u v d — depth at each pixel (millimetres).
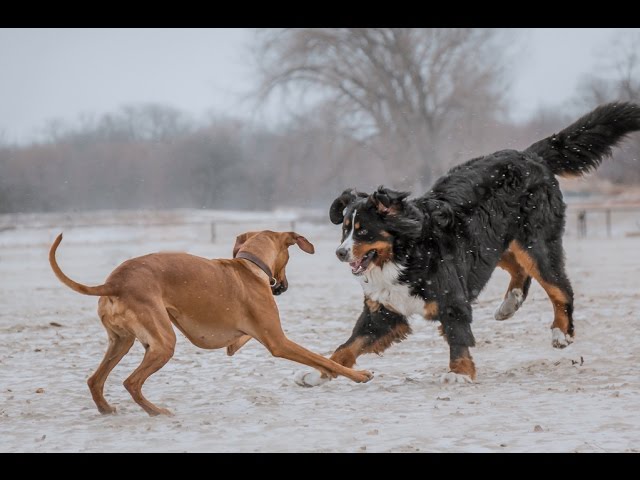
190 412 9516
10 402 10164
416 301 11344
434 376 11430
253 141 91500
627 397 9531
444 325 11312
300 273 28766
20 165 87938
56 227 58938
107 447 7957
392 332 11742
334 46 67875
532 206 12609
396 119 67062
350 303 19625
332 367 10180
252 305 10008
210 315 9750
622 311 16281
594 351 12742
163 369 12234
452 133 67688
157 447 7914
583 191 68500
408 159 66812
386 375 11648
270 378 11516
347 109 67938
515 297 13820
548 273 12797
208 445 7945
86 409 9773
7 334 15805
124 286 9141
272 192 88812
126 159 92812
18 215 76875
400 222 11156
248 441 8055
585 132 13641
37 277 28875
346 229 11375
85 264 34250
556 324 13000
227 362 12656
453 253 11453
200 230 56562
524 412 8945
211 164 92375
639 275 23797
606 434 7891
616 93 75812
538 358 12477
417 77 66750
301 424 8695
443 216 11492
